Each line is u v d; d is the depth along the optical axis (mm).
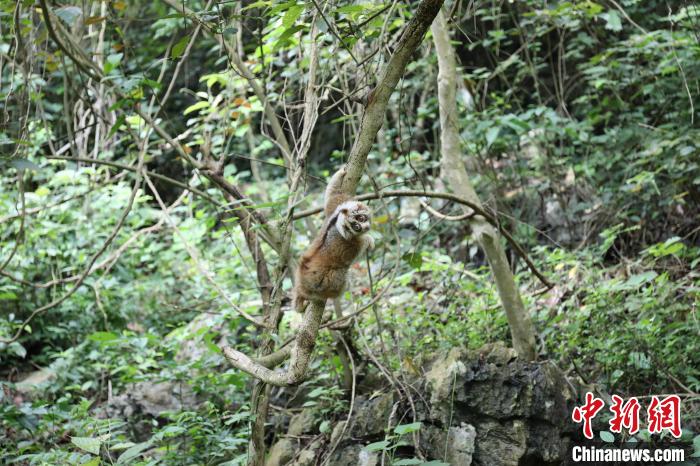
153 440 5977
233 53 6707
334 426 6496
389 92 4449
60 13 5426
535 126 10234
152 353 7789
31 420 6668
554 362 6578
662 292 7418
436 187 10758
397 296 8445
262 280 6535
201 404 7441
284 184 12422
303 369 4609
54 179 10070
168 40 14430
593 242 9727
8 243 9539
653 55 9758
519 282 9008
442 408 5988
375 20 5746
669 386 6785
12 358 9461
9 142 5301
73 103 10414
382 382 6926
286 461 6461
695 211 9328
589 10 8930
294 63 8227
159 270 11031
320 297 4566
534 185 10539
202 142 7688
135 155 10555
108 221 10625
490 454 5855
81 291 9766
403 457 5992
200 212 9133
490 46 12203
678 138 8914
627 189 9273
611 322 7238
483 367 6055
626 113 10008
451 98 7090
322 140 14883
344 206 4430
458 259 10180
